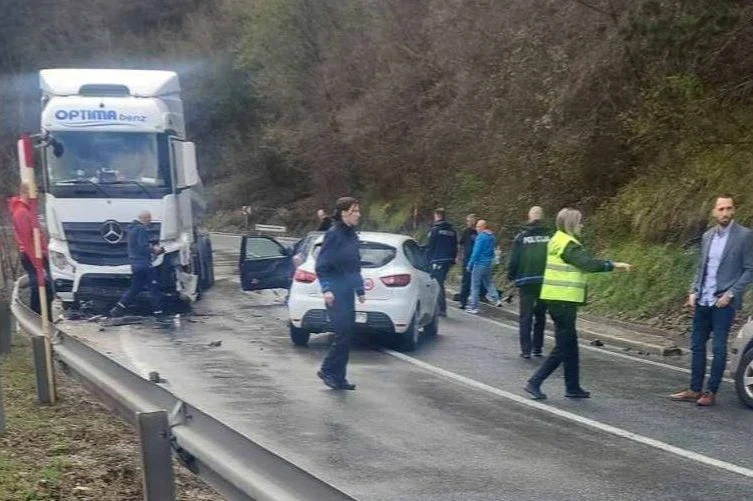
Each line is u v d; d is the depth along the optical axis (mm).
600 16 20953
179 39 60938
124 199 16641
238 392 10016
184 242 17500
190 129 59312
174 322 16312
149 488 5047
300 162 48438
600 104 22062
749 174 17328
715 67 19094
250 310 18375
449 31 30141
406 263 13484
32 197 8891
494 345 14266
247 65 50688
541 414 9195
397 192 38594
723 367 9688
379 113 36906
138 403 5773
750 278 9508
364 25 40500
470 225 20516
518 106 24484
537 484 6770
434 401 9734
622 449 7832
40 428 7730
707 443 8070
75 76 17109
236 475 4324
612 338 15188
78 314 17094
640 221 19406
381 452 7602
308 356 12539
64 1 61594
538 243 12820
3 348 11328
